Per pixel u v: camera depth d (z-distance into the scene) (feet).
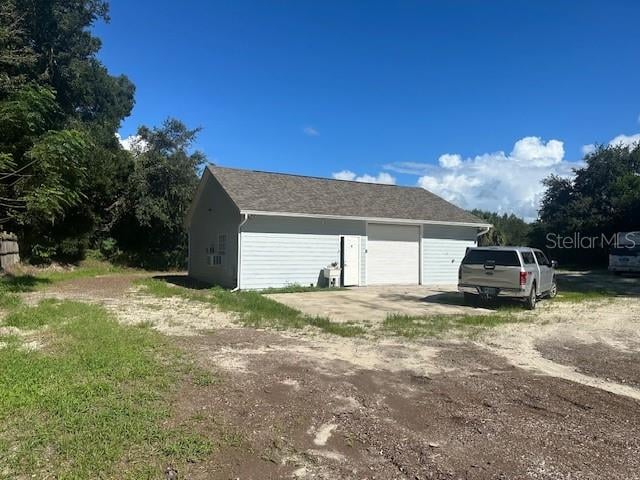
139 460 11.94
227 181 59.77
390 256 64.49
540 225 137.59
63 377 17.74
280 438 13.67
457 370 21.18
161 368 19.53
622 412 16.37
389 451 13.07
